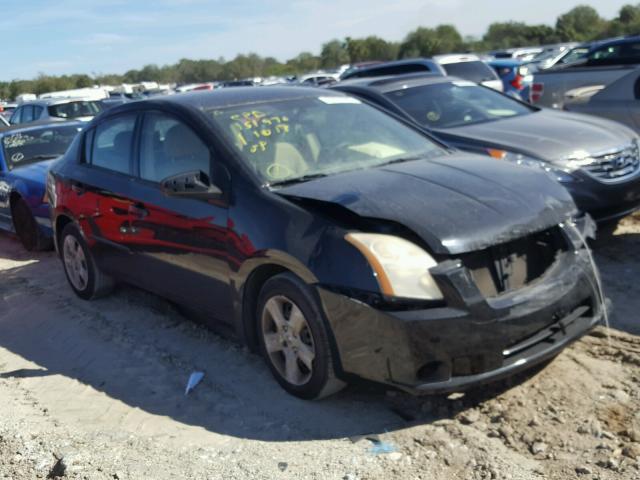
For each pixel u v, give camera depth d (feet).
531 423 11.91
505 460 10.97
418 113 24.35
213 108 16.07
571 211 13.46
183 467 11.67
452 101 25.21
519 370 11.87
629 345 14.30
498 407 12.52
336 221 12.53
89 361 16.78
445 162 14.98
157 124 16.94
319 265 12.21
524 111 25.30
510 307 11.68
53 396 15.08
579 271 12.71
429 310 11.37
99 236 18.92
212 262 14.75
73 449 12.54
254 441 12.31
